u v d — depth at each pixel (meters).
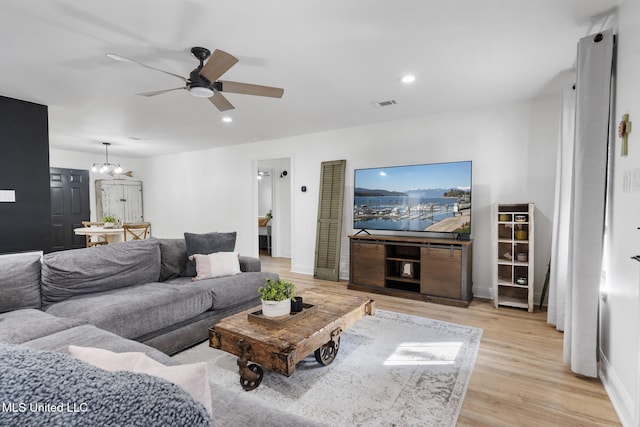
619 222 1.91
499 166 3.92
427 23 2.17
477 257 4.07
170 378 0.78
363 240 4.41
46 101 3.67
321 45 2.46
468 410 1.84
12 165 3.52
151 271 3.01
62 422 0.45
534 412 1.82
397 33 2.29
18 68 2.80
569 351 2.31
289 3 1.94
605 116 2.04
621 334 1.82
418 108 4.05
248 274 3.28
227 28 2.21
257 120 4.61
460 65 2.82
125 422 0.49
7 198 3.46
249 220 6.40
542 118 3.68
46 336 1.71
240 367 1.96
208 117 4.43
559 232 3.04
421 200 4.22
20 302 2.23
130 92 3.40
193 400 0.59
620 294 1.86
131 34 2.28
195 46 2.46
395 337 2.82
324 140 5.31
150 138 5.86
